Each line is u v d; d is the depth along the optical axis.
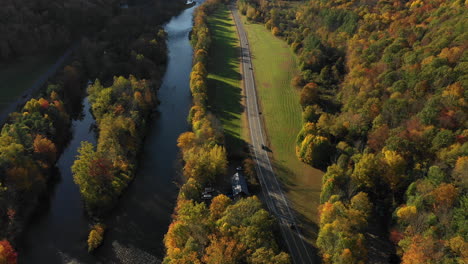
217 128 139.75
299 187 122.00
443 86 117.50
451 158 96.50
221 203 101.00
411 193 97.31
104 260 99.06
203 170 115.31
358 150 122.06
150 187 124.25
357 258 83.44
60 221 110.94
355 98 139.38
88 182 111.56
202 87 170.00
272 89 186.38
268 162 133.38
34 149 122.25
